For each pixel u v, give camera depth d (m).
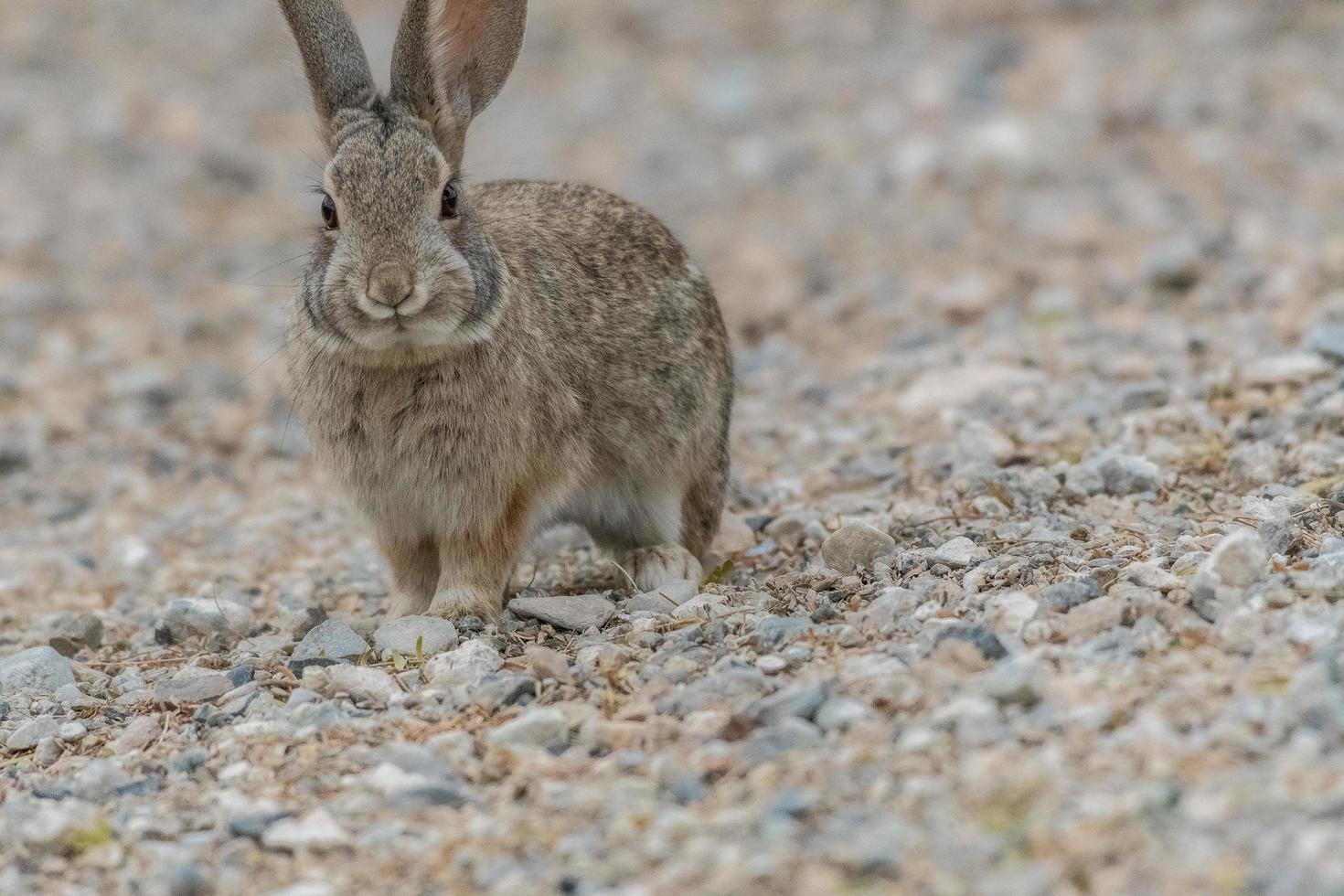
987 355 17.33
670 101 32.56
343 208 10.28
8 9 39.69
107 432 18.52
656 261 12.43
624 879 7.09
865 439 15.64
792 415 17.08
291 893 7.28
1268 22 30.97
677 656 9.55
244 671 10.37
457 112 11.23
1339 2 31.39
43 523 16.09
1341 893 6.20
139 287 23.72
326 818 8.05
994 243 22.73
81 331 21.86
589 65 35.41
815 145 28.80
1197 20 31.61
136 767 9.16
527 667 9.84
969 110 28.91
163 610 12.55
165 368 20.50
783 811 7.31
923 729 7.98
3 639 12.27
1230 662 8.33
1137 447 13.20
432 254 10.08
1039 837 6.86
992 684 8.14
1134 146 25.91
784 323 20.69
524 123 31.84
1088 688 8.18
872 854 6.82
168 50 37.06
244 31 38.66
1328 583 9.10
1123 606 9.14
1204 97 27.31
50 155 29.73
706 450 12.67
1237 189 23.36
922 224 24.14
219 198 28.16
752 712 8.46
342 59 10.93
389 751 8.81
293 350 11.16
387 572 13.55
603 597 11.46
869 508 12.88
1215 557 9.27
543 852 7.44
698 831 7.35
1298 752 7.23
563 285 11.56
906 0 36.53
